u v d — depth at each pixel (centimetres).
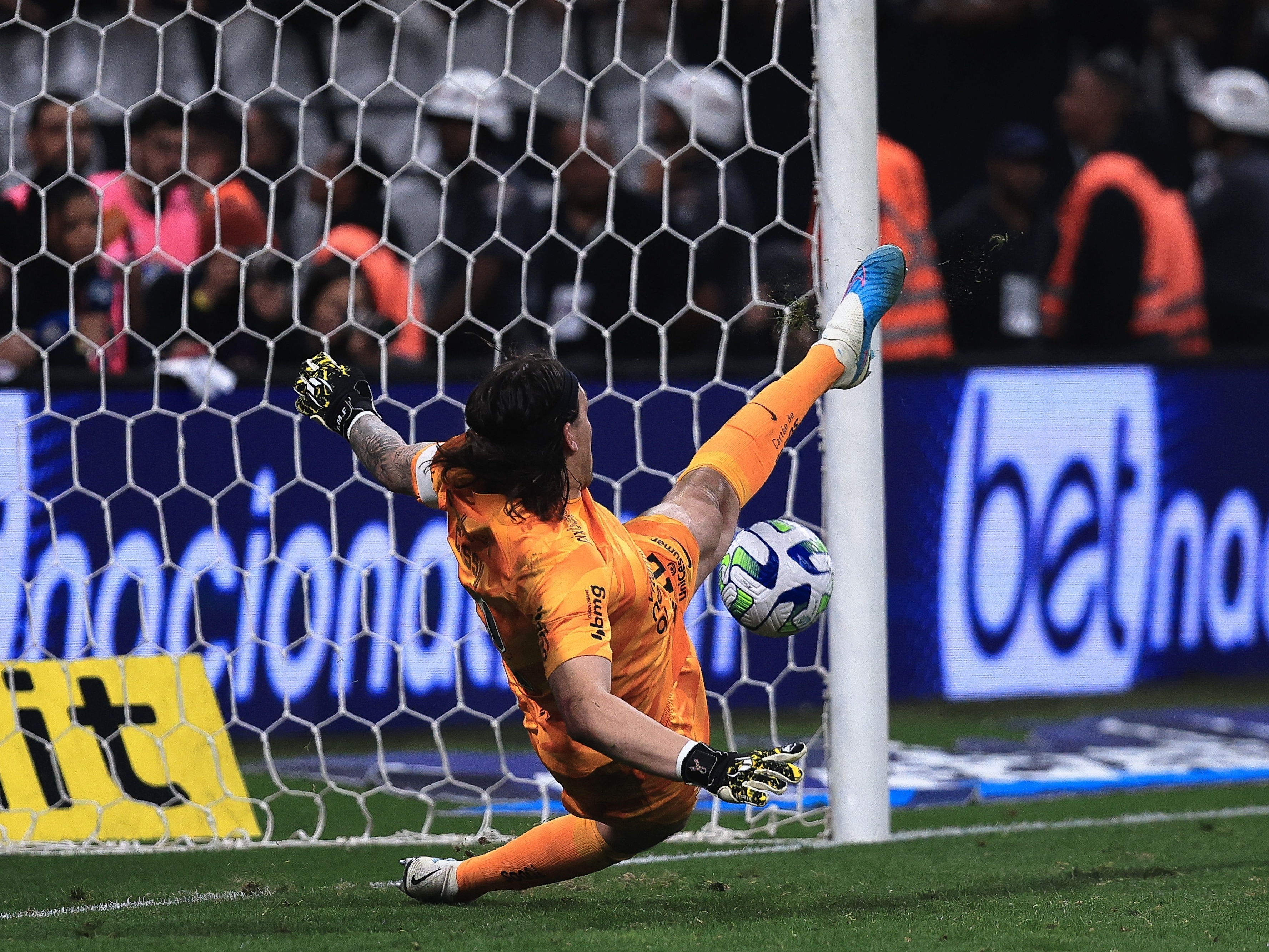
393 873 1429
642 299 2606
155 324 2272
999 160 2922
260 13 2019
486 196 2622
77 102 2342
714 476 1134
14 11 3061
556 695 933
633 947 1020
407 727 2184
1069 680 2452
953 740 2289
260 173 2636
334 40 2042
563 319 2219
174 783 1684
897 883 1313
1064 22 3794
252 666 2123
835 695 1603
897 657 2386
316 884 1376
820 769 2033
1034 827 1669
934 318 2441
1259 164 3002
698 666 1089
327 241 2205
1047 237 2911
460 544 1010
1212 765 2091
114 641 2064
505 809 1812
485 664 2203
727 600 1102
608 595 962
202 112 2525
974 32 3756
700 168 2683
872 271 1259
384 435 1134
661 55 3291
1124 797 1909
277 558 2044
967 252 1396
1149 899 1209
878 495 1592
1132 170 2809
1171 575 2497
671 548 1062
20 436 2045
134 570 2078
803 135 3244
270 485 2141
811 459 2245
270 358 1995
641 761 891
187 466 2111
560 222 2644
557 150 2683
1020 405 2431
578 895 1271
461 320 2033
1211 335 3014
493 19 3281
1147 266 2788
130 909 1245
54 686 1677
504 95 2798
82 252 2259
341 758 2098
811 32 3241
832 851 1517
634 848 1143
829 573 1108
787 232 3203
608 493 2273
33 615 1839
